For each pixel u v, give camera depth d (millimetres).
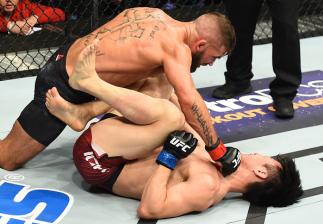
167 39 2275
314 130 3129
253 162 2336
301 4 5340
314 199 2412
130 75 2385
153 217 2203
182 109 2256
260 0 3291
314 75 4016
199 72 4062
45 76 2447
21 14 4340
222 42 2312
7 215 2225
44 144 2516
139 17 2400
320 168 2689
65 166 2676
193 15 4879
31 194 2396
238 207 2342
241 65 3512
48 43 4246
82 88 2242
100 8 4496
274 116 3309
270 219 2258
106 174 2344
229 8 3352
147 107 2207
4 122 3135
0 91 3602
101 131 2295
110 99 2211
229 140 2988
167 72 2256
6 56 4051
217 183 2242
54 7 4641
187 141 2193
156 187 2172
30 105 2500
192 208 2232
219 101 3516
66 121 2398
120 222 2221
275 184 2305
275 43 3223
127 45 2326
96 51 2373
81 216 2254
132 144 2258
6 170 2596
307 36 4969
